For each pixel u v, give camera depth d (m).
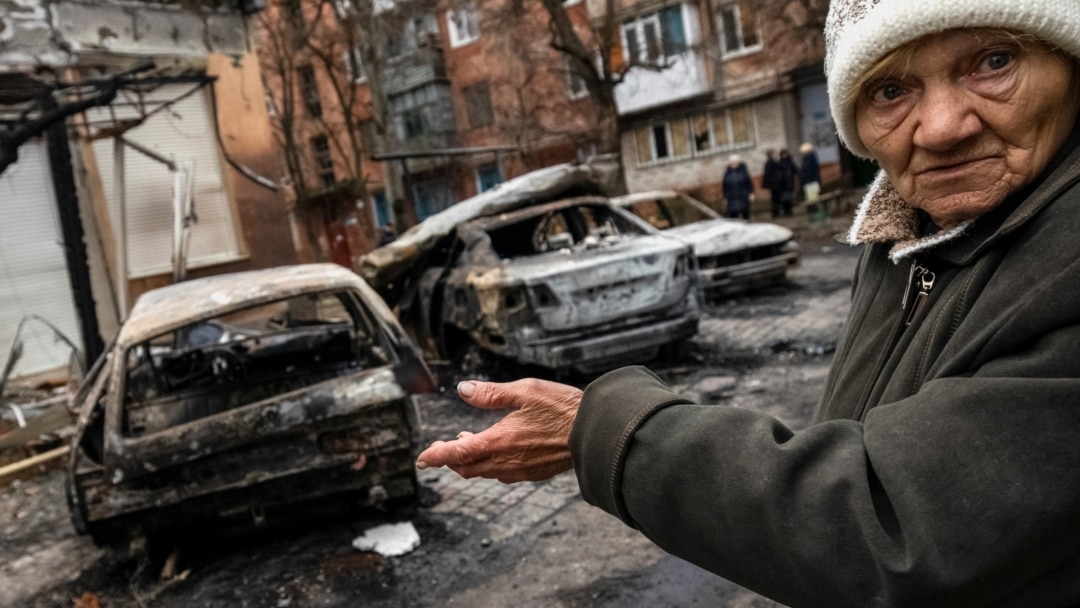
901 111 0.75
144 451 3.31
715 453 0.71
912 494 0.60
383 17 18.83
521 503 3.96
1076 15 0.63
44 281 9.34
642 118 21.78
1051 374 0.59
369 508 4.03
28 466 5.69
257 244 11.30
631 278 5.68
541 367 6.54
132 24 9.80
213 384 4.30
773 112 19.70
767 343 6.48
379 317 3.75
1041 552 0.58
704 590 2.89
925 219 0.88
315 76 25.81
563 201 7.28
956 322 0.74
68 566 3.97
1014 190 0.72
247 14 11.19
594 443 0.80
